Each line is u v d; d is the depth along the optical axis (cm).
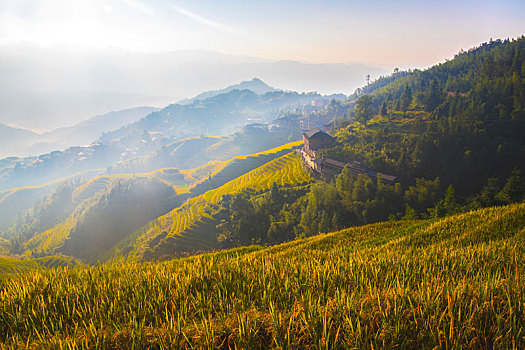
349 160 12150
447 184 10500
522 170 10788
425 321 498
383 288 681
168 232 11200
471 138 11550
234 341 505
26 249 14988
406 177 10506
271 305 570
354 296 635
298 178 12631
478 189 10494
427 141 11350
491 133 12812
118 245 12938
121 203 15750
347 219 8188
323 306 571
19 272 1073
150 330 552
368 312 540
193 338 509
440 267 934
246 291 741
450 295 577
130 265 1227
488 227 1931
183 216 12575
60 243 14475
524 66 16675
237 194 11600
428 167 10919
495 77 17888
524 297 539
